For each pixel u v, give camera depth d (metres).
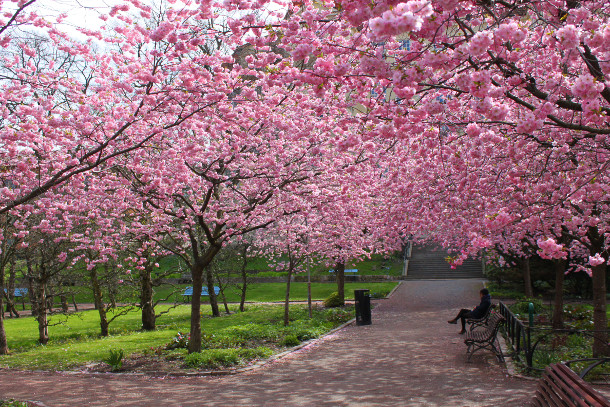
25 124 7.86
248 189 12.25
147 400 7.46
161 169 10.00
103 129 8.55
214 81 7.80
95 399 7.66
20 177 9.41
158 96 8.10
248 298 29.06
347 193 11.24
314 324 15.75
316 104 8.91
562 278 12.84
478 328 13.41
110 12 7.61
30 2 5.98
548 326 13.09
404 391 7.16
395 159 11.52
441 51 4.40
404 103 5.70
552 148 6.63
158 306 28.52
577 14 4.30
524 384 7.24
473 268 31.88
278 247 18.33
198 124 9.19
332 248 18.81
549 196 7.73
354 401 6.75
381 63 4.60
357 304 15.98
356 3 4.16
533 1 4.57
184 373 9.51
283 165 10.79
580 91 3.92
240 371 9.48
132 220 13.99
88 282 19.84
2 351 14.52
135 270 20.86
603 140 6.29
